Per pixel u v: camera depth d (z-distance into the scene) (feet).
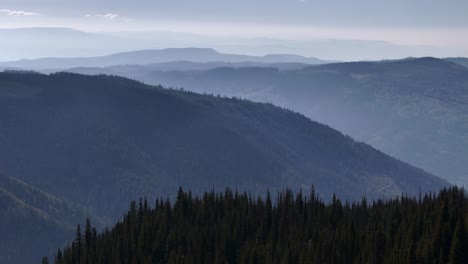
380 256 542.57
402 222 586.86
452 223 549.95
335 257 553.23
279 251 581.94
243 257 585.22
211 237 640.17
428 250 514.27
